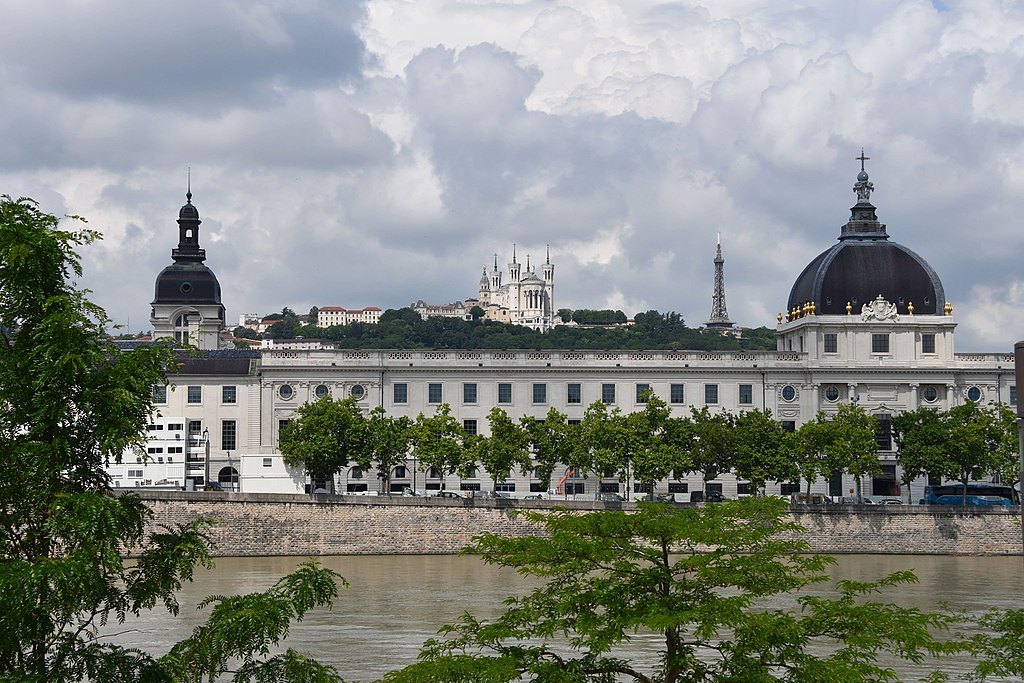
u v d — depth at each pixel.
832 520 172.25
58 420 45.31
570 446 177.38
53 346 44.31
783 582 51.47
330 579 46.44
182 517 158.12
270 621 44.19
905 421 193.25
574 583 53.00
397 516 165.00
